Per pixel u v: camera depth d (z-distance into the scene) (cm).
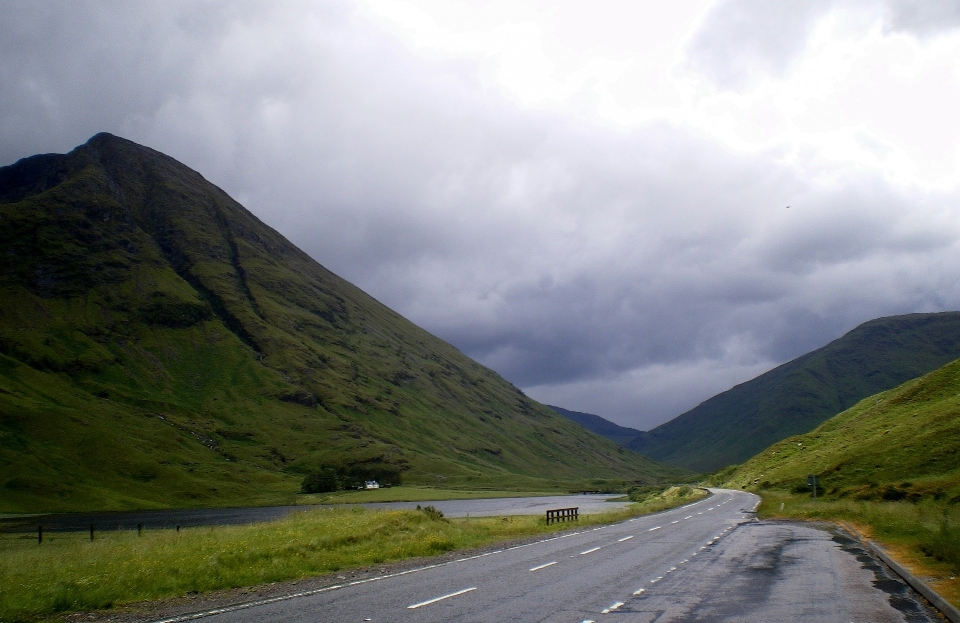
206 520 9488
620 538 2955
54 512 12800
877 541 2552
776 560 2070
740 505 6053
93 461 16025
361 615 1196
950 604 1217
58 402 19175
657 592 1450
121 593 1495
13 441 15688
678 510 5544
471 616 1180
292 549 2112
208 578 1655
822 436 11406
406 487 19462
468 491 19012
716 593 1437
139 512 12875
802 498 6153
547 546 2619
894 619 1170
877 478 5931
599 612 1220
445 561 2105
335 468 19925
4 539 5509
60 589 1450
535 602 1321
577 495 18812
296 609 1273
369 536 2533
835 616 1194
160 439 18812
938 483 4631
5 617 1262
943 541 1866
